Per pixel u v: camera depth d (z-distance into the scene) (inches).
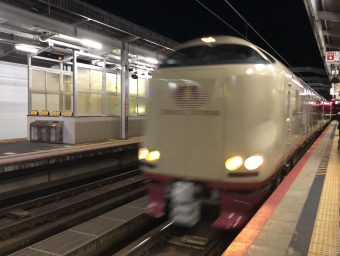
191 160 184.7
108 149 418.6
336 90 985.5
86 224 213.8
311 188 221.9
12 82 523.5
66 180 368.5
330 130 864.3
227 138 175.6
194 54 191.8
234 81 175.0
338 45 626.5
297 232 147.4
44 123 462.9
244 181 172.7
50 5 335.0
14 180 312.5
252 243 136.8
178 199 188.4
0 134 506.9
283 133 207.6
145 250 183.5
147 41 482.9
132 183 344.8
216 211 193.2
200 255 172.4
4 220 241.3
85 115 476.4
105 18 398.0
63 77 538.6
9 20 328.2
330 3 385.7
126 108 522.0
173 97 190.9
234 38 192.2
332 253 126.9
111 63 563.5
